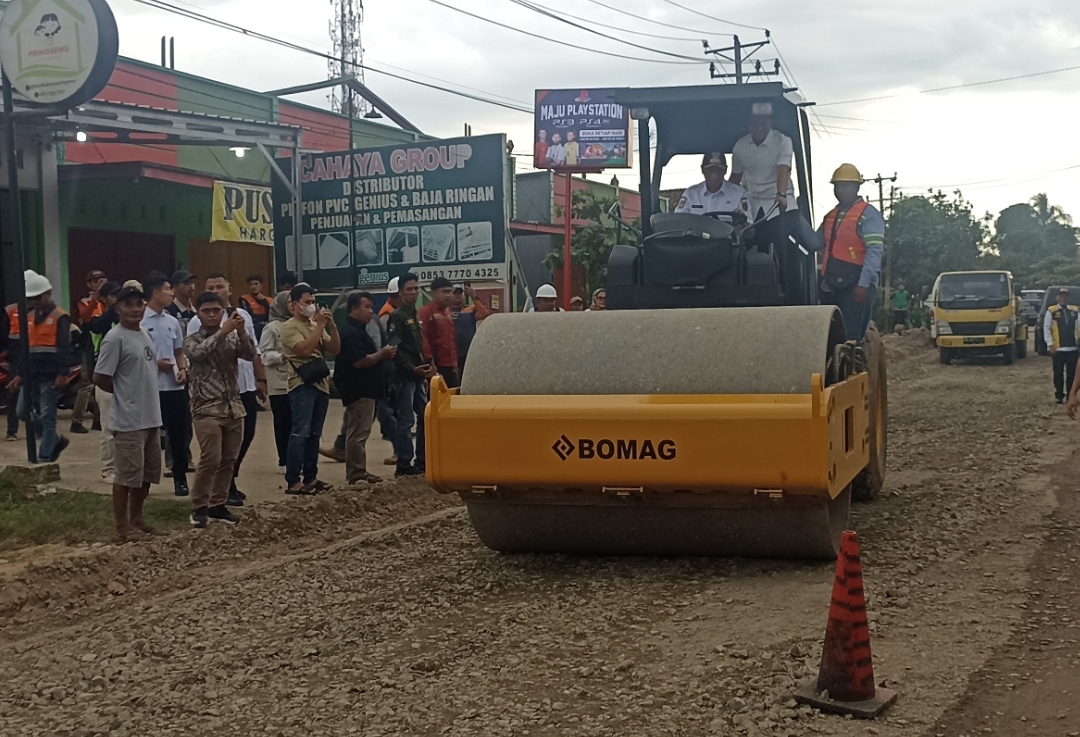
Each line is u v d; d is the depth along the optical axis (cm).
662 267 842
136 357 880
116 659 624
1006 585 702
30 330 1207
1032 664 561
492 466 698
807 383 675
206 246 2294
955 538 828
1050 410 1753
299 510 972
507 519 752
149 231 2150
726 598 670
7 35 1241
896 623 626
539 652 595
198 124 1844
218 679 583
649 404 674
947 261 5925
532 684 549
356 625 664
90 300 1549
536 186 3147
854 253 1048
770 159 936
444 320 1220
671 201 970
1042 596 680
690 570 735
